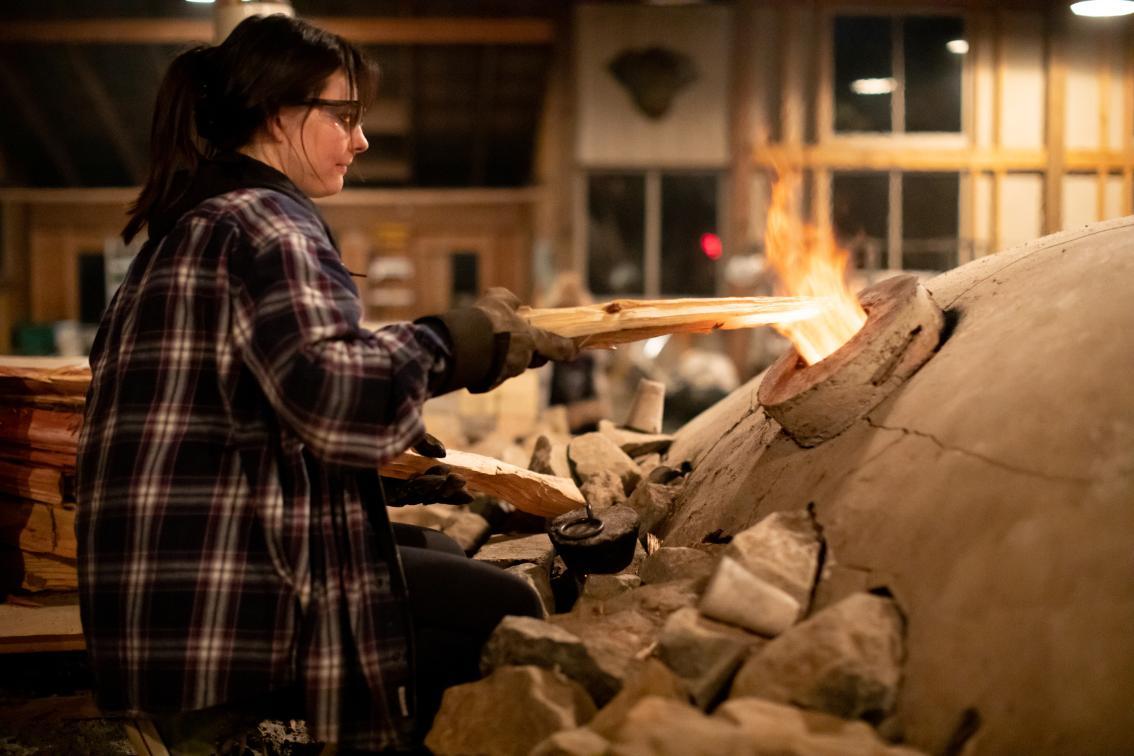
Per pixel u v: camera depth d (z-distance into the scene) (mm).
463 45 14438
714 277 13039
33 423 2738
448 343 1776
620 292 13141
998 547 1754
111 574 1709
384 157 16719
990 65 12891
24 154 16828
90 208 16844
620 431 3906
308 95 1875
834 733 1625
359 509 1801
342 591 1758
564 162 13156
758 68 12867
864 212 12961
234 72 1853
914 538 1894
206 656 1690
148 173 1915
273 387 1635
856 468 2146
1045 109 12969
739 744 1541
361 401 1628
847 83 12930
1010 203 13031
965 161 12867
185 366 1722
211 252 1731
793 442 2475
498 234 16703
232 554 1712
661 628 2057
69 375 2719
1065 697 1580
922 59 12922
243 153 1898
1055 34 12867
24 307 16797
